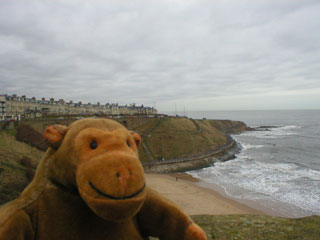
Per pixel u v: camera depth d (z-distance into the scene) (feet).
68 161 6.93
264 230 15.42
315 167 138.41
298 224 15.93
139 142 8.50
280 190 95.14
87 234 6.84
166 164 157.79
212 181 115.75
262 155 185.88
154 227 8.19
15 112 263.90
